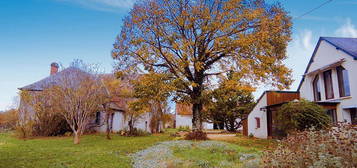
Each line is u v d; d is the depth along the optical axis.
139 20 14.73
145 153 9.51
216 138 17.14
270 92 16.80
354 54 11.56
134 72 15.41
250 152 8.66
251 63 13.24
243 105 27.42
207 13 13.87
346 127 4.28
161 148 10.56
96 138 17.19
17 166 6.96
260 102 17.95
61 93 14.94
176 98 14.77
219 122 29.42
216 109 28.09
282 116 12.34
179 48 13.81
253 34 13.61
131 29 15.06
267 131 16.44
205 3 14.43
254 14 13.35
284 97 16.83
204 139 14.61
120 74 15.39
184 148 10.34
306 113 11.24
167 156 8.45
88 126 22.14
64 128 19.56
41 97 18.53
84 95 14.44
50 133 18.78
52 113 18.45
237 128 28.78
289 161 4.09
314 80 15.32
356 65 11.38
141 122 27.33
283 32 14.30
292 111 11.73
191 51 14.05
